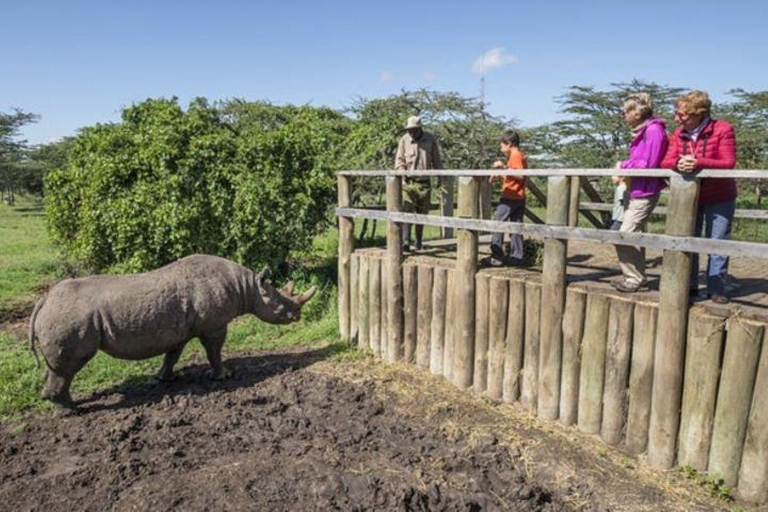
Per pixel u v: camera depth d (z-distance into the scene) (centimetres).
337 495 470
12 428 593
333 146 1220
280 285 1087
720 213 506
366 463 521
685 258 475
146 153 1000
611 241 519
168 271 688
